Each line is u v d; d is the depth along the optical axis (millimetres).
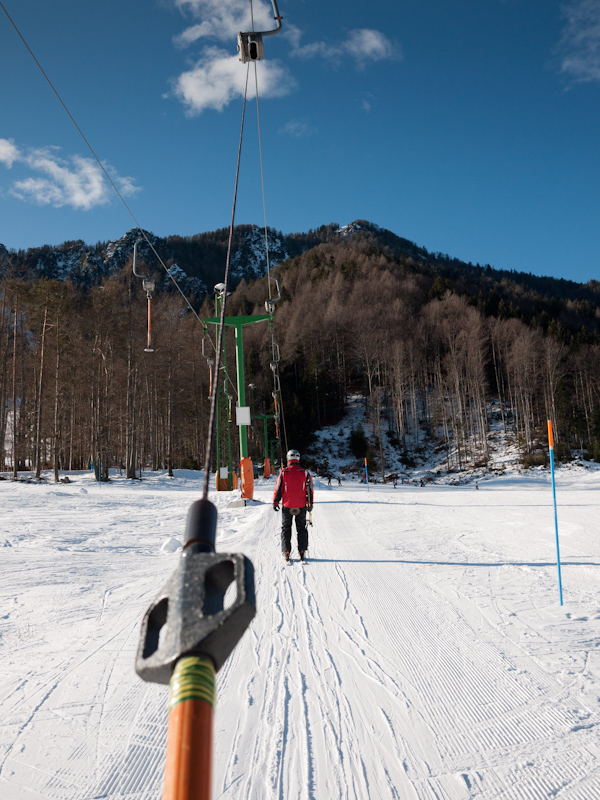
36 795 2500
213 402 747
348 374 103250
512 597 5688
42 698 3576
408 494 28016
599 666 3859
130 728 3162
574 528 10773
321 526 12570
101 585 6910
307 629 4918
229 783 2580
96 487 34812
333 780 2598
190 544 560
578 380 83562
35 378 41719
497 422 83312
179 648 409
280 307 123562
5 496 23797
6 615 5570
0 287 39906
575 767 2652
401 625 4949
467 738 2963
